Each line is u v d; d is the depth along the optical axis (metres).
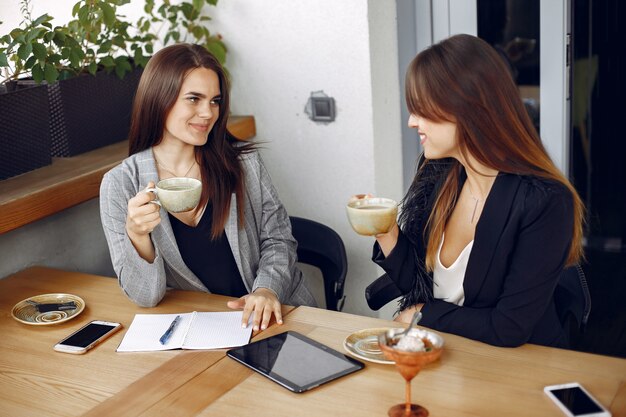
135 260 1.85
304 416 1.34
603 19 3.67
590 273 3.77
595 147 3.89
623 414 1.30
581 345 3.12
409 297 1.93
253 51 2.86
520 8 3.01
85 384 1.53
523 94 3.08
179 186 1.72
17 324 1.85
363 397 1.39
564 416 1.29
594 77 3.77
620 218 3.96
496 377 1.45
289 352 1.59
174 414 1.38
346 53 2.69
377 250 2.00
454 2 2.96
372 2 2.64
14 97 2.24
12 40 2.48
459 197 1.86
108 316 1.87
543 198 1.62
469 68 1.62
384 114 2.81
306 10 2.72
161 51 2.03
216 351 1.63
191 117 2.01
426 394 1.39
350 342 1.62
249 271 2.18
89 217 2.55
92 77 2.56
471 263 1.73
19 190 2.13
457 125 1.66
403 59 2.92
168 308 1.89
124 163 2.08
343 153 2.81
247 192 2.21
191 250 2.10
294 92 2.83
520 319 1.60
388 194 2.90
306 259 2.52
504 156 1.67
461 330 1.66
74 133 2.52
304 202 2.95
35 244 2.34
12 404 1.47
